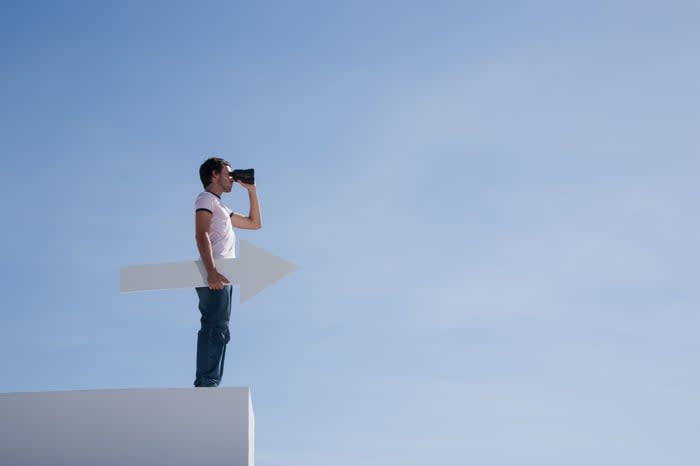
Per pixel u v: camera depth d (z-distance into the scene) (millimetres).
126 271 6785
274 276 6695
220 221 6887
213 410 6180
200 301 6754
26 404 6199
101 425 6160
